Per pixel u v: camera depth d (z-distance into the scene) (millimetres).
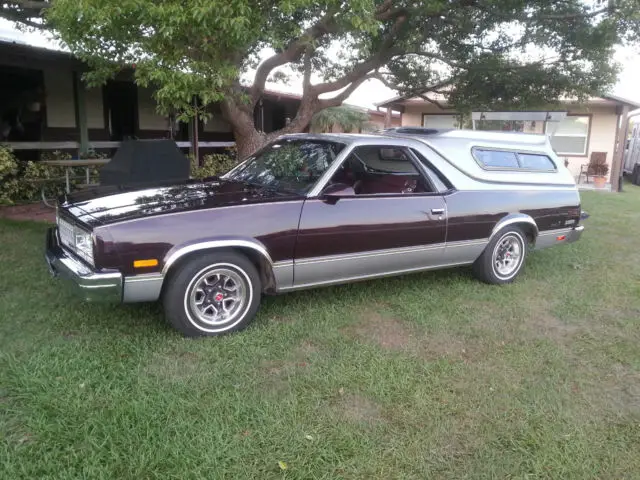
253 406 3035
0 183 9258
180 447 2639
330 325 4281
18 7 7750
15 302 4422
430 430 2904
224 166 13336
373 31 5277
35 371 3273
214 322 3949
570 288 5570
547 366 3744
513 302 5066
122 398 3045
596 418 3107
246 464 2557
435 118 19969
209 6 4277
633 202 13523
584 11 8422
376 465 2602
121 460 2531
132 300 3635
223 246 3828
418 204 4777
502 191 5414
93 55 5746
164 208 3818
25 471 2410
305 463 2584
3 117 10961
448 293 5223
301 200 4191
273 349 3803
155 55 4855
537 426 3000
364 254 4512
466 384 3428
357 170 5199
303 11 6121
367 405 3133
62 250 4066
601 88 9828
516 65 9820
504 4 8086
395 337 4145
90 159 10852
